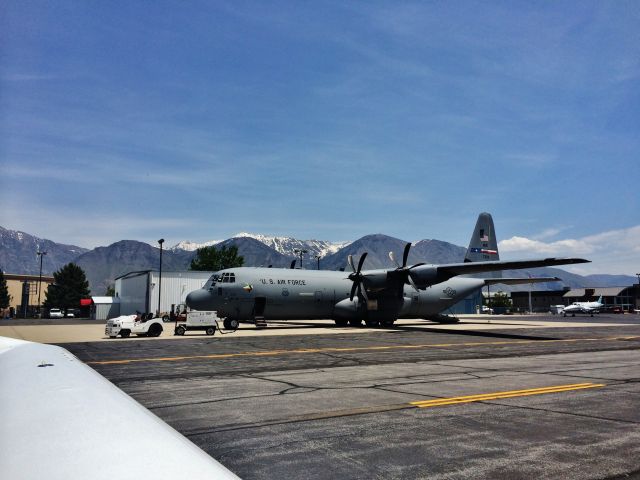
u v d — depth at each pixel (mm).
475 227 42500
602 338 26656
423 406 8609
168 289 57406
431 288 38188
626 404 8805
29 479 1622
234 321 32188
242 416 7820
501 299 119562
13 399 2799
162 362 15188
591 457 5691
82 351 18719
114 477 1690
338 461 5559
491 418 7691
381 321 36625
